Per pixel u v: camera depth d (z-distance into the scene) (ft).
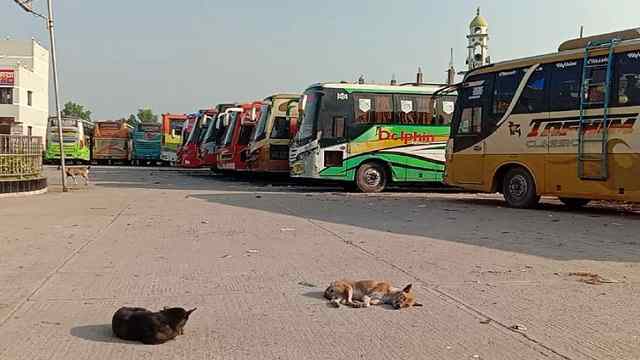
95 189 76.28
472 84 58.85
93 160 185.06
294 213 48.49
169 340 17.54
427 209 52.80
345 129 75.36
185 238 35.27
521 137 53.88
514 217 47.29
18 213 47.83
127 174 122.83
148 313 17.74
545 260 29.48
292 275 25.79
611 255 30.94
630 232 39.34
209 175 119.65
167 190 75.36
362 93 75.92
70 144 167.94
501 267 27.76
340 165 75.10
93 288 23.47
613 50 47.50
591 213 51.11
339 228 39.83
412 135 76.48
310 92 77.10
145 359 16.12
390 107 76.28
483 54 127.85
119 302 21.52
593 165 48.52
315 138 75.05
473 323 19.31
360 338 17.87
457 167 59.98
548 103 51.85
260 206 54.08
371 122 75.77
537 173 52.70
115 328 17.83
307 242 34.12
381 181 76.28
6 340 17.56
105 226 40.29
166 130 165.37
